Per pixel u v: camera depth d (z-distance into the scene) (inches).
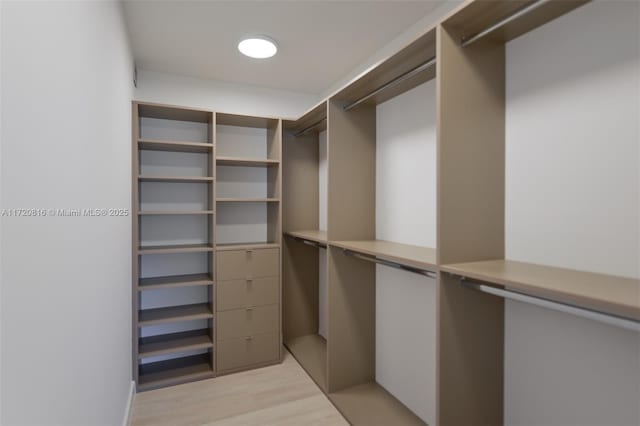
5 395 22.0
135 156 94.2
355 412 82.2
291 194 128.3
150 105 96.3
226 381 99.8
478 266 51.4
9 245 22.6
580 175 47.2
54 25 31.2
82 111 40.7
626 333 43.0
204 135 117.4
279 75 116.5
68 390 34.9
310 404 87.6
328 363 91.8
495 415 57.7
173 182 113.8
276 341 110.7
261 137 127.6
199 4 75.5
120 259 71.8
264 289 109.5
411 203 82.4
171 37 90.2
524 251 54.7
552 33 50.6
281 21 82.9
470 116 54.9
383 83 79.6
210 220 108.3
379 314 95.9
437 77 52.6
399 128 86.5
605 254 44.6
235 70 112.1
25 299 25.1
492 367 57.4
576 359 48.1
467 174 54.6
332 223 91.0
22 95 24.6
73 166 37.1
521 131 55.2
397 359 88.5
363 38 91.5
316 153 132.3
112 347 60.9
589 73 46.2
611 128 43.9
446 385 54.0
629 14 42.2
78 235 38.9
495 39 56.4
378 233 94.7
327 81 122.3
